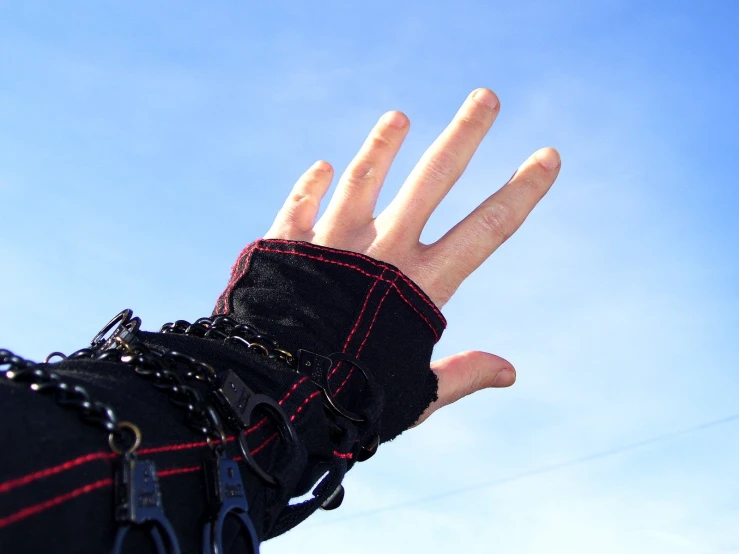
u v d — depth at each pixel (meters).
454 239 0.42
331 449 0.32
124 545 0.23
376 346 0.37
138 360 0.27
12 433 0.20
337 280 0.38
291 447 0.29
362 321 0.37
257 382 0.32
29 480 0.20
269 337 0.34
